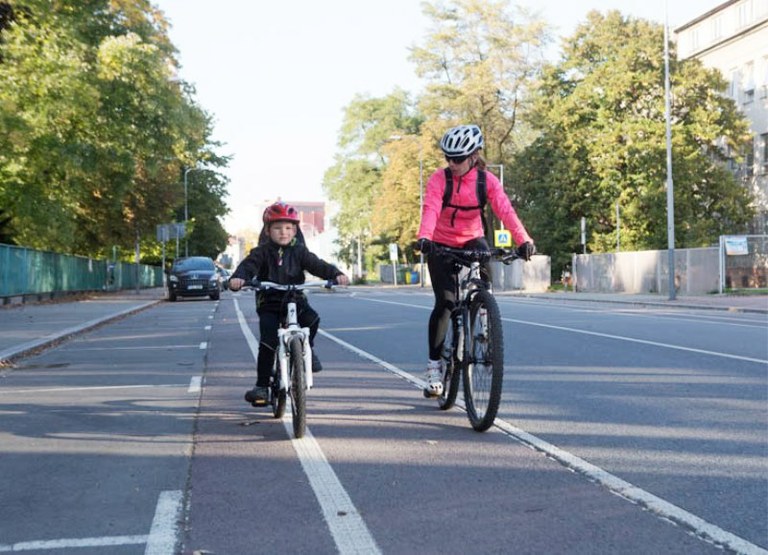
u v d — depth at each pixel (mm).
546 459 5281
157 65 28562
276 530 3982
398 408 7352
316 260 6547
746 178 50188
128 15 29844
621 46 47000
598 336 13992
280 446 5863
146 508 4410
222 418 7105
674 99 44219
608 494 4453
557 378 8953
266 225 6574
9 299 29219
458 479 4828
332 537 3852
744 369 9477
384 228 64625
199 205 65562
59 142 28141
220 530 4008
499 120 50969
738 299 28359
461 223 6488
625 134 44438
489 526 3955
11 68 24062
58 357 13086
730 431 6059
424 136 54406
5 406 8117
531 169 50531
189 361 11906
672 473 4863
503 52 49000
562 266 51219
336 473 5039
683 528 3867
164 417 7242
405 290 55156
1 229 32438
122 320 22516
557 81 49438
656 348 11898
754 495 4375
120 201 36938
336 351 12578
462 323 6539
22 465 5496
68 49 25906
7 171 27312
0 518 4297
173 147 32094
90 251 47094
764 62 48656
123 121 29703
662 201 43125
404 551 3641
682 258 34375
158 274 80500
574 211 49188
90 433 6570
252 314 24250
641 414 6789
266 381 6715
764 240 31719
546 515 4105
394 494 4547
